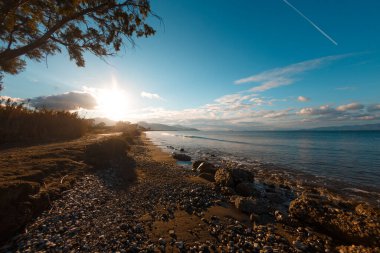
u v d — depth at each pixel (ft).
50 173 30.35
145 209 28.02
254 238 22.59
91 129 133.80
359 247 19.62
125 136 153.07
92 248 17.06
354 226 23.03
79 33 34.01
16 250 15.42
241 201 31.68
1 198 17.70
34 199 21.01
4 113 57.57
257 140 265.13
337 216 25.46
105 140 69.10
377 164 86.89
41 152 39.88
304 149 148.77
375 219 23.40
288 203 38.52
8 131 51.96
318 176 64.85
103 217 23.36
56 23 33.68
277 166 81.71
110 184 36.83
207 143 211.41
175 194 36.17
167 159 90.02
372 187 52.34
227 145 185.26
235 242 21.18
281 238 22.98
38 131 64.85
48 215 21.12
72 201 25.61
